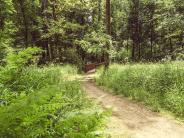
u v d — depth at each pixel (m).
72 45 47.66
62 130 3.32
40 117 3.23
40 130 3.21
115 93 16.67
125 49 61.25
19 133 3.12
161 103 13.05
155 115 11.76
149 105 13.25
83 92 13.58
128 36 60.84
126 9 58.09
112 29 62.28
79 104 9.62
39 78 11.08
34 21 41.03
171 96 12.98
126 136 8.86
